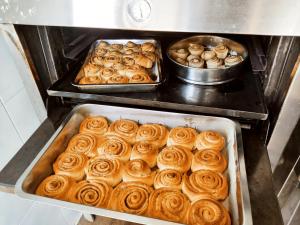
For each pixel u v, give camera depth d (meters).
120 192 0.45
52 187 0.45
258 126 0.55
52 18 0.47
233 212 0.41
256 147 0.52
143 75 0.61
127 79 0.62
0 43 0.54
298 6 0.38
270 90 0.54
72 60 0.69
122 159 0.51
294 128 0.51
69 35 0.70
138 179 0.47
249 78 0.60
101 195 0.44
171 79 0.62
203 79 0.59
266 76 0.56
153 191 0.45
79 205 0.39
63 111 0.63
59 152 0.52
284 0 0.38
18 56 0.56
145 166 0.48
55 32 0.61
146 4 0.42
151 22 0.44
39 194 0.44
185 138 0.52
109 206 0.44
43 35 0.58
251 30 0.41
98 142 0.54
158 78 0.62
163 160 0.49
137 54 0.68
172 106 0.54
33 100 0.63
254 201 0.44
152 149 0.51
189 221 0.40
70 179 0.47
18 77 0.59
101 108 0.58
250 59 0.63
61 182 0.46
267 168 0.48
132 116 0.57
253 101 0.53
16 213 0.60
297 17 0.39
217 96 0.56
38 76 0.60
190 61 0.63
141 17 0.43
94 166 0.49
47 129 0.58
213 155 0.49
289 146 0.54
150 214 0.42
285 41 0.48
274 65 0.51
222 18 0.41
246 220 0.36
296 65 0.44
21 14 0.48
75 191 0.45
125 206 0.43
